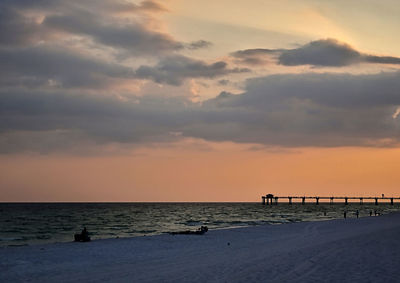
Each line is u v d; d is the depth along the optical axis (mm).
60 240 50781
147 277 15281
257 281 13836
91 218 119312
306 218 110438
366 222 59562
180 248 27609
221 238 36156
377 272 15211
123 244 30641
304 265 17203
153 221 100438
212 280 14227
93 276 15844
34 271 17469
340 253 21078
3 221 102188
